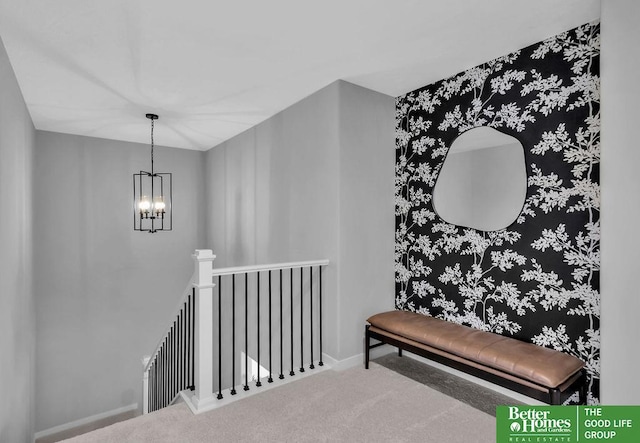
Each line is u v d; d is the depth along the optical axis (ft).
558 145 7.64
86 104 11.97
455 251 9.62
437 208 10.07
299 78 9.89
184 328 10.36
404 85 10.40
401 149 11.14
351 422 7.00
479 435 6.59
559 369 6.44
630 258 5.61
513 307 8.38
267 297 13.41
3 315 8.25
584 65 7.27
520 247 8.27
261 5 6.58
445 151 9.89
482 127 9.03
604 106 5.92
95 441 6.36
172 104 12.00
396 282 11.25
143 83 10.19
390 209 11.16
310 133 11.06
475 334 8.18
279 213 12.67
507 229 8.52
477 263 9.12
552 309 7.70
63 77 9.71
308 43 8.01
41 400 15.78
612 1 5.88
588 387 7.12
